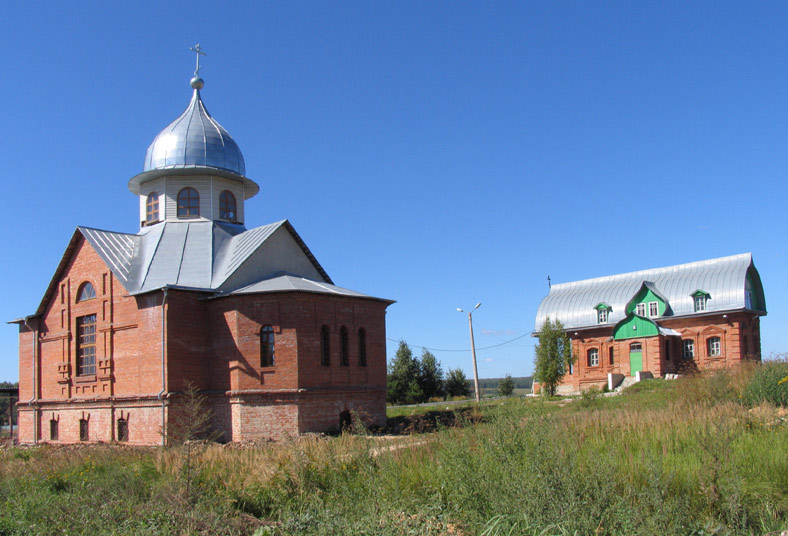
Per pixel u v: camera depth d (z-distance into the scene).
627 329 49.66
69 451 23.09
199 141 35.47
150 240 33.84
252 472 15.49
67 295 34.25
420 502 11.55
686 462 12.61
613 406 26.64
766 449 13.49
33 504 13.99
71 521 12.33
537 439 11.66
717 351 47.50
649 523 8.95
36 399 35.16
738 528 9.68
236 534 11.61
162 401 28.23
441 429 15.51
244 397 28.45
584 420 18.25
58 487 16.50
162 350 28.73
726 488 10.58
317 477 14.34
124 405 30.02
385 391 31.86
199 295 30.02
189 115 36.62
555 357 45.19
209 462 16.75
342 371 30.11
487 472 11.23
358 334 31.31
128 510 12.51
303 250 35.12
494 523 9.66
